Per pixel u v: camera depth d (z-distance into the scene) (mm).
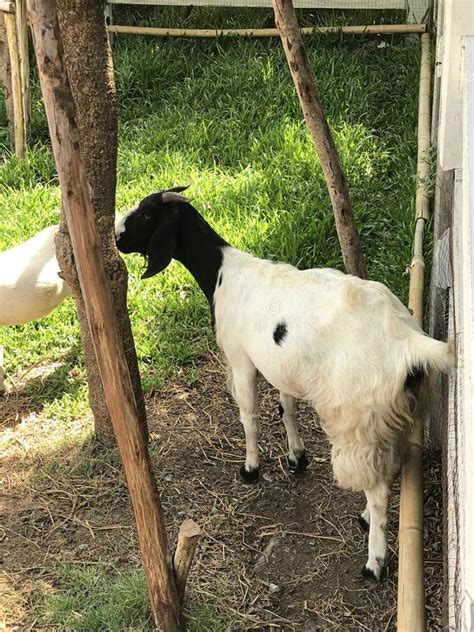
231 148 3754
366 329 1766
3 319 2527
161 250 2160
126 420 1564
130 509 2195
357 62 4285
